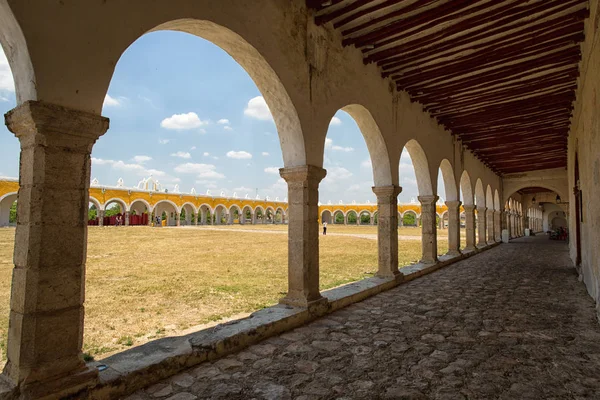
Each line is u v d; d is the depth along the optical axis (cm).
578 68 707
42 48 247
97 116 275
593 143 532
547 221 3353
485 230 1611
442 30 579
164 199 4062
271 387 298
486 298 615
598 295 496
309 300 496
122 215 3953
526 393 287
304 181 507
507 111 955
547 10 530
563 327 453
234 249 1628
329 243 2112
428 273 888
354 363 346
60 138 260
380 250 749
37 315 246
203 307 566
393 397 282
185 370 329
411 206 5119
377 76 709
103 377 279
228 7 394
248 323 419
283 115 504
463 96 845
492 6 524
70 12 264
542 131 1140
